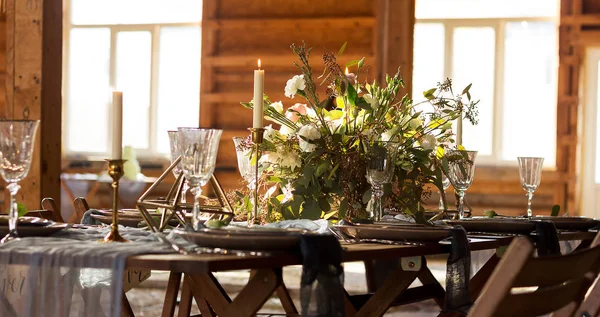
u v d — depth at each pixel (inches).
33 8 182.9
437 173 100.4
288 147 98.0
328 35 346.0
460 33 358.3
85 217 95.5
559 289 60.7
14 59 183.5
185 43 381.4
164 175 83.1
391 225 81.7
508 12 354.3
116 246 64.6
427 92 101.8
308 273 61.7
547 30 351.3
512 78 354.6
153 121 382.0
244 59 354.0
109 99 387.2
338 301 62.0
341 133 96.1
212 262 56.6
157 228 81.3
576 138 345.4
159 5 382.3
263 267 60.2
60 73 189.9
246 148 98.2
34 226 71.7
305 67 101.0
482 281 98.2
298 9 350.0
